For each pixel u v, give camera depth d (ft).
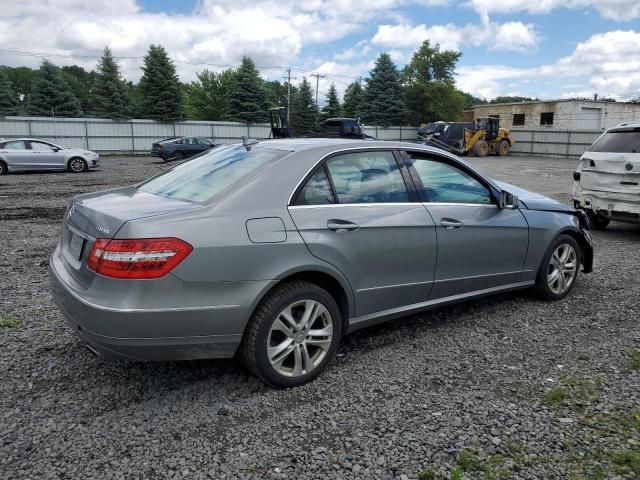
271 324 10.28
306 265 10.52
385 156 12.56
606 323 14.64
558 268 16.46
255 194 10.35
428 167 13.28
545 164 94.68
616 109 143.54
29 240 25.18
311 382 11.05
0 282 17.81
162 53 151.53
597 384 10.95
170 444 8.78
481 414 9.77
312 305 10.83
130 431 9.12
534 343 13.21
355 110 205.57
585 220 17.34
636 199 24.79
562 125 141.38
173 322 9.25
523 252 15.17
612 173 25.66
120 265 9.02
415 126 169.58
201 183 11.29
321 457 8.46
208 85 249.55
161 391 10.56
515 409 9.96
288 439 8.98
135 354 9.30
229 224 9.78
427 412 9.86
